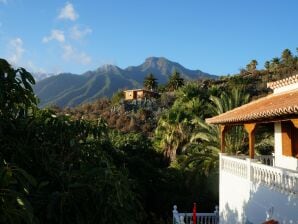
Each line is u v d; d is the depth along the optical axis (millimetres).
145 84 89438
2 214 4090
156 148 37469
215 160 27781
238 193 15625
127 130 55906
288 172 11328
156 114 61094
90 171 5305
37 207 5113
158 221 26906
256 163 13977
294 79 17141
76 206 5148
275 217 12109
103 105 77938
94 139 7172
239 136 28031
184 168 28812
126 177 5828
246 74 68688
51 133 6340
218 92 36625
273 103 15547
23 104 6066
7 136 5629
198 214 20422
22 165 5598
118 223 5418
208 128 29781
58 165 6039
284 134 16422
